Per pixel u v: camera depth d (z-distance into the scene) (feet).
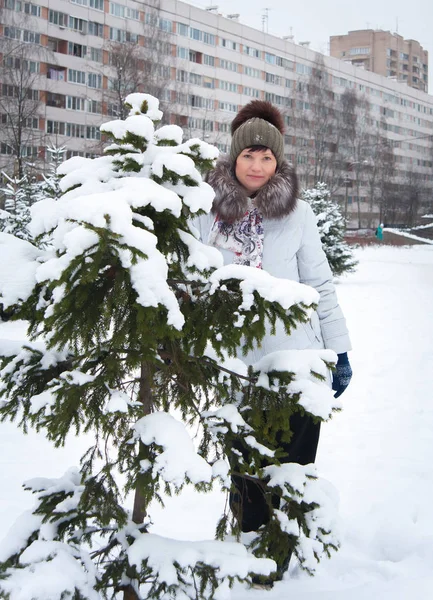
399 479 12.85
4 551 6.02
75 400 5.59
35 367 6.41
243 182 8.87
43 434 15.28
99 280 5.54
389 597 8.38
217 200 8.51
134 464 5.73
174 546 6.01
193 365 6.51
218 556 5.89
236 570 5.80
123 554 6.28
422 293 50.96
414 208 232.12
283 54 212.02
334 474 13.19
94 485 6.04
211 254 6.29
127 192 5.56
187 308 6.23
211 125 170.60
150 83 110.83
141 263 5.24
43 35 143.13
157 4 133.39
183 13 178.29
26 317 5.89
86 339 5.64
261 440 6.82
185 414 6.59
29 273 5.83
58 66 145.28
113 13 154.40
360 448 14.88
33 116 111.14
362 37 349.41
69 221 5.28
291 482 6.79
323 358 6.89
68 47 147.13
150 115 6.64
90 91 150.10
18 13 130.82
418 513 11.23
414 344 28.45
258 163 8.73
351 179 223.92
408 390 20.36
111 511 5.95
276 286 5.83
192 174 6.09
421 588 8.64
